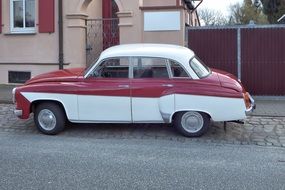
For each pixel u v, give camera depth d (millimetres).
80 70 10242
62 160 7594
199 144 8891
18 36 17469
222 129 10211
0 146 8664
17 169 7047
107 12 19578
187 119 9375
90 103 9523
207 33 14531
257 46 14320
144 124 10562
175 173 6871
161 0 18000
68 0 16750
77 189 6113
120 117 9500
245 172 6957
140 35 15922
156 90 9336
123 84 9422
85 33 17156
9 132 10008
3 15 17625
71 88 9547
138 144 8852
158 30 15688
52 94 9602
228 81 9406
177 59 9406
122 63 9531
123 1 16000
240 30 14359
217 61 14523
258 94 14422
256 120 11211
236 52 14430
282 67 14273
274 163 7520
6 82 17734
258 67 14352
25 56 17469
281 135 9734
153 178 6609
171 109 9320
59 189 6113
